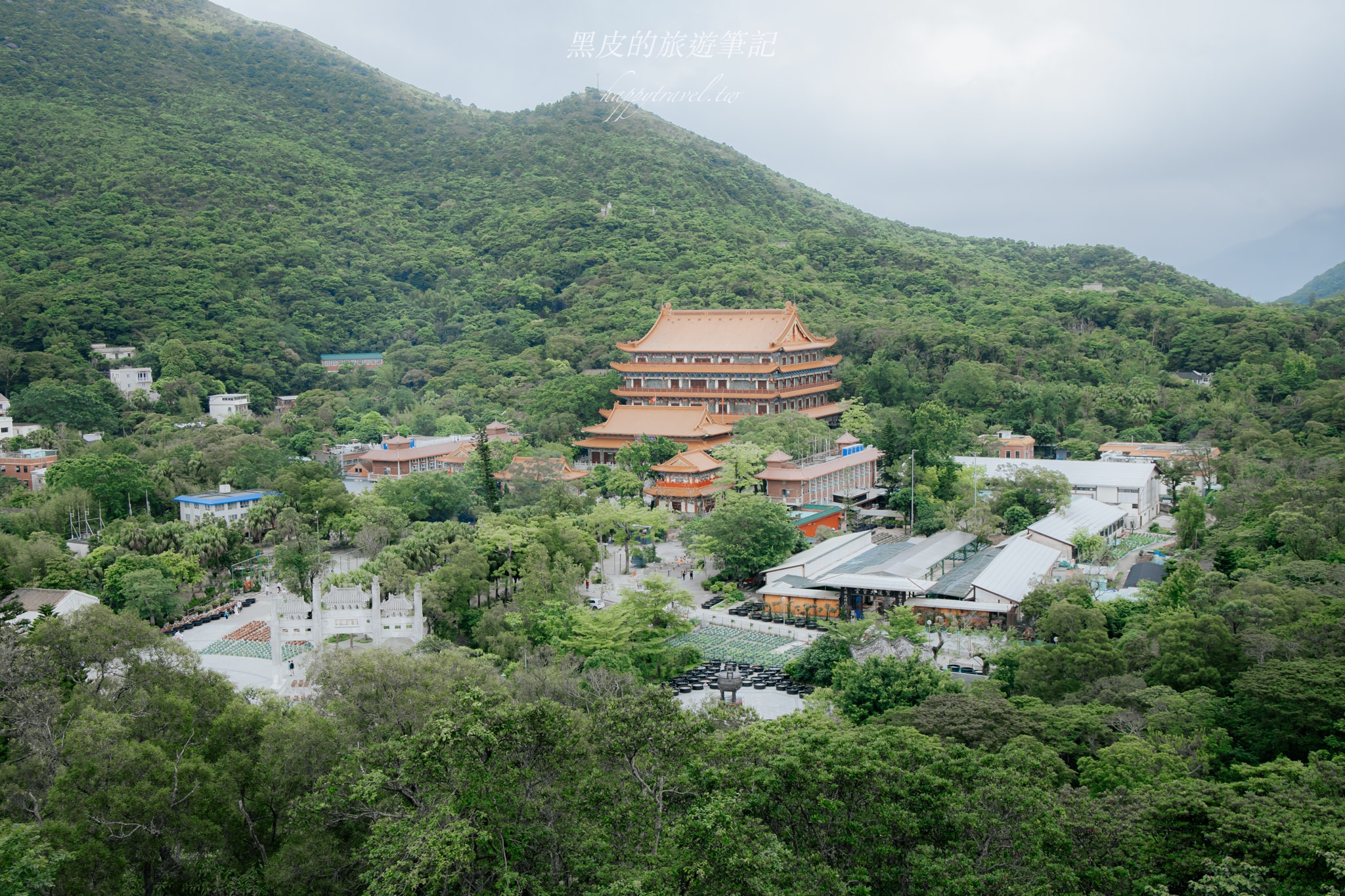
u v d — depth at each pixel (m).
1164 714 83.69
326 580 134.00
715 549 169.12
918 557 163.12
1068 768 75.00
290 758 68.56
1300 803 60.44
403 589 130.38
